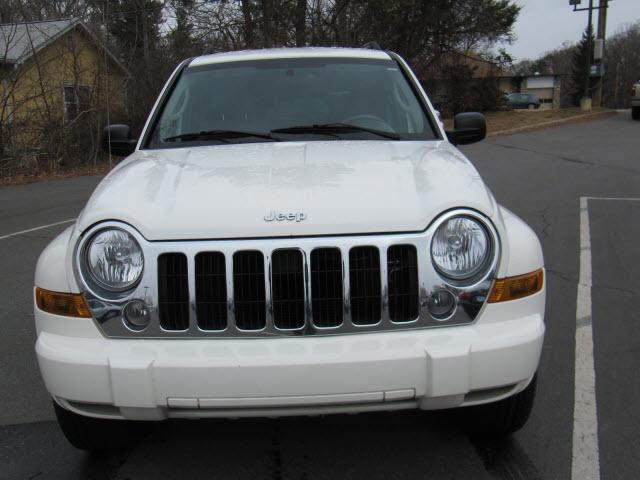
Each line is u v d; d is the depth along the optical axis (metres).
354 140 3.45
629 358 3.86
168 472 2.82
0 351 4.22
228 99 3.81
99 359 2.32
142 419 2.38
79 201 10.81
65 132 17.50
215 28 24.20
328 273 2.38
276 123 3.63
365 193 2.52
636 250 6.29
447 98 33.50
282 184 2.60
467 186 2.60
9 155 16.27
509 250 2.48
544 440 2.99
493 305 2.43
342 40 25.16
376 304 2.38
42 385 3.71
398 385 2.30
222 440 3.07
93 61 19.72
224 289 2.37
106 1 21.08
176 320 2.40
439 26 29.62
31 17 22.17
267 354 2.30
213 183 2.67
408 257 2.39
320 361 2.27
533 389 2.70
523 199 9.12
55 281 2.47
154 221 2.42
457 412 3.03
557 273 5.61
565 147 16.09
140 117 21.00
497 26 30.80
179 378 2.28
